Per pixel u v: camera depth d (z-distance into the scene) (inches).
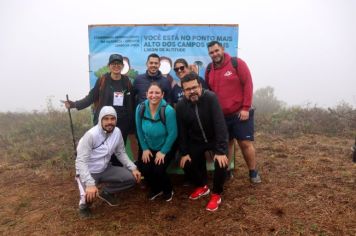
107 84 202.5
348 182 203.0
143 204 190.2
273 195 190.5
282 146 287.7
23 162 273.7
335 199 181.2
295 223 160.4
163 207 185.5
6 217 179.5
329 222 159.5
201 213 176.2
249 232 156.1
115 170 185.3
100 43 230.2
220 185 177.6
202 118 180.2
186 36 227.8
